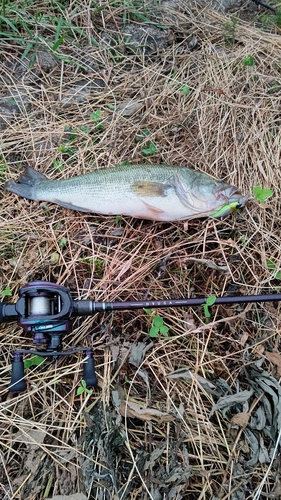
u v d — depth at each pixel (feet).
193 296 1.54
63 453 1.30
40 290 1.29
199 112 1.85
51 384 1.39
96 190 1.58
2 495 1.26
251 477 1.30
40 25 1.99
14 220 1.61
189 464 1.31
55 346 1.29
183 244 1.57
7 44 1.94
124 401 1.36
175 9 2.18
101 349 1.44
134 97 1.90
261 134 1.80
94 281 1.54
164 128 1.81
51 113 1.84
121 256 1.57
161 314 1.49
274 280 1.56
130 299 1.52
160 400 1.39
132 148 1.77
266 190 1.54
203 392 1.39
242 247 1.58
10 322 1.43
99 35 2.04
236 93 1.90
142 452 1.30
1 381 1.39
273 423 1.34
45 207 1.63
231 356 1.45
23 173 1.63
